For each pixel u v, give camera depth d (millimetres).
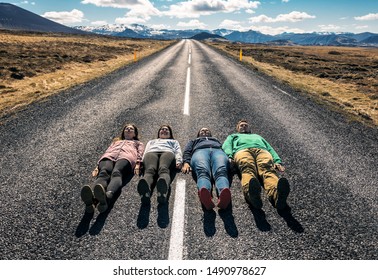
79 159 4555
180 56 24938
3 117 6758
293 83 12352
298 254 2643
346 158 4680
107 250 2660
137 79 12281
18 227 2971
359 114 7453
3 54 18422
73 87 10383
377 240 2852
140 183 3221
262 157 3861
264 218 3143
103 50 29516
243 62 20859
